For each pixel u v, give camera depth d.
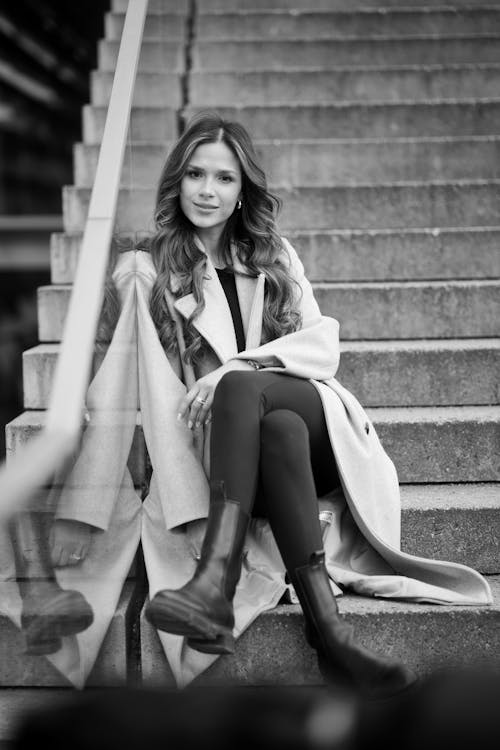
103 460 2.40
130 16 3.67
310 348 2.80
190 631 2.28
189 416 2.67
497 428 3.27
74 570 2.29
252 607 2.56
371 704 1.54
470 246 4.21
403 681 2.27
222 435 2.49
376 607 2.61
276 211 3.01
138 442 2.89
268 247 2.99
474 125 5.09
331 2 6.53
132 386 2.79
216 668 2.58
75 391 1.94
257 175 2.92
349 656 2.34
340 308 3.88
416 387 3.57
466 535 2.96
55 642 2.28
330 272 4.21
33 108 12.48
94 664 2.38
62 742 1.52
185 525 2.70
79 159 4.86
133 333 2.79
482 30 6.03
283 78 5.45
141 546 2.80
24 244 10.60
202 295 2.84
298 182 4.80
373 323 3.89
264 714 1.52
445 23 6.03
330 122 5.09
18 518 1.80
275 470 2.48
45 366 3.45
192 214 2.88
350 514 2.86
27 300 13.84
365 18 6.03
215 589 2.34
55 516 2.10
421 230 4.22
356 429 2.78
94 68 11.46
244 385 2.54
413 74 5.43
